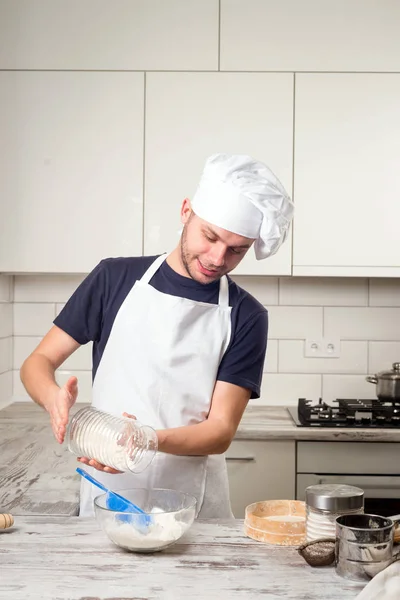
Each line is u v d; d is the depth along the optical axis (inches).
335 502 46.5
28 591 40.0
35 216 106.3
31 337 121.7
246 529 50.3
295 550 47.5
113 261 66.1
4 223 106.5
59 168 106.2
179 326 63.2
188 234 58.1
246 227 55.7
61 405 49.3
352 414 104.9
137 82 105.7
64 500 60.7
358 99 105.6
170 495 51.3
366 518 44.9
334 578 42.8
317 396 120.6
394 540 46.4
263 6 105.3
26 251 106.5
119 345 64.2
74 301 64.9
